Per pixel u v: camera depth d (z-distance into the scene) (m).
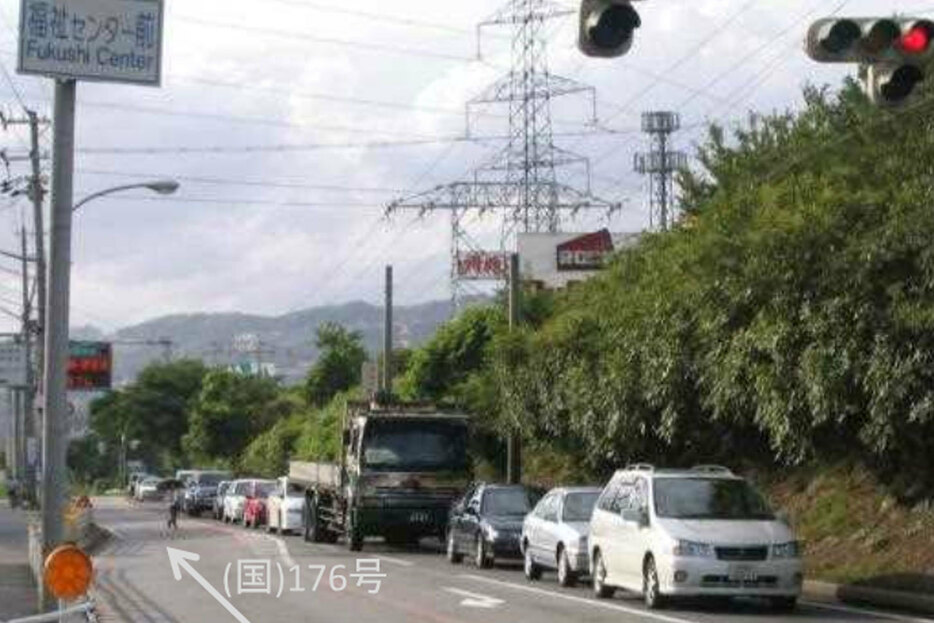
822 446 30.97
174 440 154.25
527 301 62.88
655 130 86.06
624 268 41.41
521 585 30.44
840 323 26.66
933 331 25.02
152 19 17.41
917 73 16.58
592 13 15.73
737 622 22.45
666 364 34.09
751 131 42.22
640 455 40.91
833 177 30.02
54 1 17.08
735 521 24.62
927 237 25.19
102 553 44.19
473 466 45.56
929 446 28.02
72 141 17.61
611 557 26.66
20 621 13.98
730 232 30.28
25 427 76.00
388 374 65.56
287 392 130.38
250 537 54.31
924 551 28.94
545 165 78.44
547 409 45.41
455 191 80.12
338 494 46.12
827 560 31.66
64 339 17.61
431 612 24.52
